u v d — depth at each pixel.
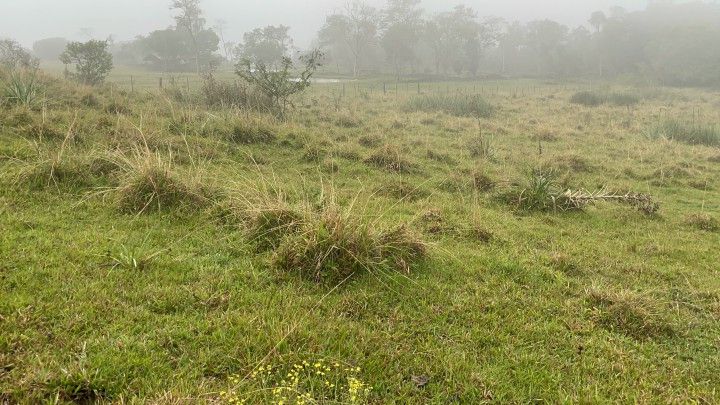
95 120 9.73
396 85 47.16
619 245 6.75
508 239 6.45
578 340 4.07
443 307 4.37
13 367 2.92
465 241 6.16
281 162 9.54
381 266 4.85
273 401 2.89
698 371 3.75
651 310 4.54
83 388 2.82
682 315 4.66
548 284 5.11
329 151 10.45
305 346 3.49
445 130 16.50
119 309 3.66
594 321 4.37
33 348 3.09
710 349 4.09
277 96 15.12
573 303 4.70
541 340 4.02
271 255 4.91
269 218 5.32
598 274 5.59
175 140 9.11
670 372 3.72
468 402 3.20
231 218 5.68
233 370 3.20
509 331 4.12
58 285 3.88
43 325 3.34
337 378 3.19
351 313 4.13
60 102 11.54
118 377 2.94
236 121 11.12
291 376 3.12
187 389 2.92
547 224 7.46
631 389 3.46
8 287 3.74
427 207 7.53
